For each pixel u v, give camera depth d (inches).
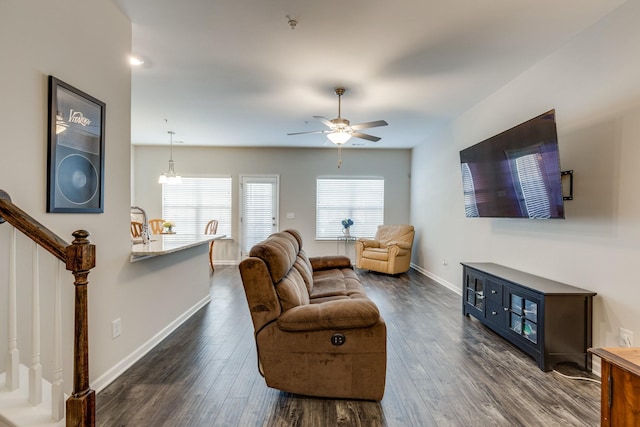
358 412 72.2
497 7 84.9
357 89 142.1
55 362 52.9
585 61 95.3
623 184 83.3
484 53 109.9
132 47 106.8
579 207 97.1
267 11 87.3
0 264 57.2
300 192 270.1
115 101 86.7
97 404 74.0
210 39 101.8
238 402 75.5
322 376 75.3
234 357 99.3
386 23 92.6
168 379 85.7
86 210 75.5
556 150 92.9
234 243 267.7
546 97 112.2
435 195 214.5
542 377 87.9
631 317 81.0
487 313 121.3
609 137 87.3
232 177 267.4
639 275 79.1
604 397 51.4
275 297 75.9
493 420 69.6
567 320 90.7
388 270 218.8
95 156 78.5
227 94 148.7
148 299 104.4
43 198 64.6
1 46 56.9
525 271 122.0
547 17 89.1
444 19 90.5
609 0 81.7
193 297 143.8
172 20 91.7
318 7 85.5
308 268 122.4
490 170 127.6
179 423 67.8
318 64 118.6
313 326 73.5
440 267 204.8
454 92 145.5
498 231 140.3
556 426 67.6
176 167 265.4
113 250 86.0
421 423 68.6
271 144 257.9
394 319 134.5
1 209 51.3
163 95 150.5
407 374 89.4
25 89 61.0
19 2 59.9
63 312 70.0
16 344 57.7
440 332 120.3
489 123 149.2
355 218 273.4
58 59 68.2
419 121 191.8
